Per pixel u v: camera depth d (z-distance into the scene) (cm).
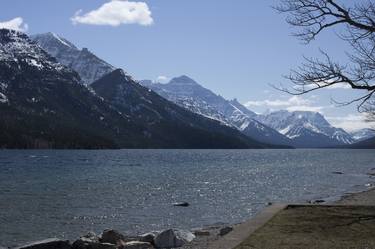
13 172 9550
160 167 12019
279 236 1554
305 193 5916
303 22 1850
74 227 3519
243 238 1523
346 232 1619
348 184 7275
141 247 2161
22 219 3853
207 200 5222
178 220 3819
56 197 5384
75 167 11412
